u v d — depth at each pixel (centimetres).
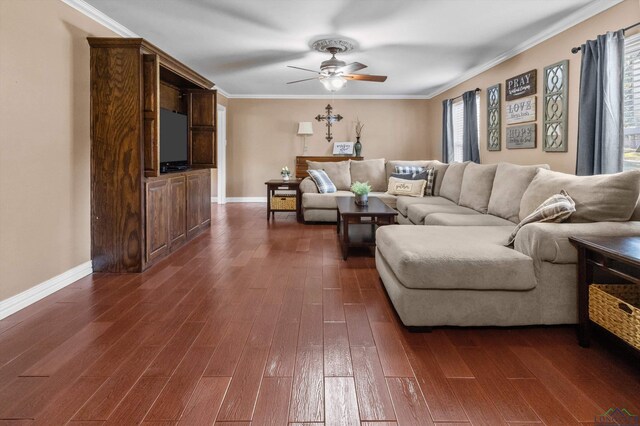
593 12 345
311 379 173
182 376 175
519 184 342
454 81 672
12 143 248
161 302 267
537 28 400
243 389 165
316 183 609
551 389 166
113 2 330
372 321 237
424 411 151
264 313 248
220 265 361
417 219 426
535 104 439
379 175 654
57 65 290
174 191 414
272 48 470
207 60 530
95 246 336
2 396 159
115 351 198
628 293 204
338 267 356
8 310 243
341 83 483
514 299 219
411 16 367
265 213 697
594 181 248
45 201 279
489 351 200
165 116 437
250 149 834
